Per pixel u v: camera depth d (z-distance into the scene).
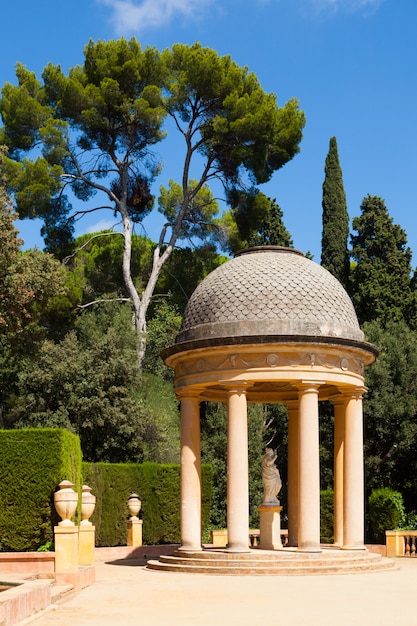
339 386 29.97
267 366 28.05
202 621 16.42
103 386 48.72
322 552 28.31
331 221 66.12
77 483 30.06
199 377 29.19
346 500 29.80
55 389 48.78
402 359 50.59
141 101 51.72
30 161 51.84
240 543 27.78
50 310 53.41
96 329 54.03
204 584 23.73
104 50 54.03
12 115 52.66
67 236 56.19
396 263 63.75
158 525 41.09
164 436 50.84
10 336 45.59
